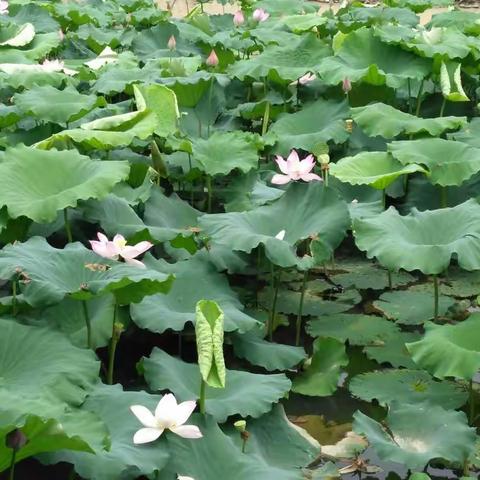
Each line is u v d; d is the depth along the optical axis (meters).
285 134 5.55
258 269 4.57
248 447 3.04
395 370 3.74
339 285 4.59
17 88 5.67
